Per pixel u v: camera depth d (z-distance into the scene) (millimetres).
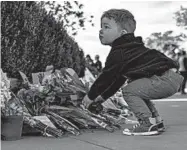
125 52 2127
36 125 2162
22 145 1917
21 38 3000
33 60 3086
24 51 2984
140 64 2123
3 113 2111
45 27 3346
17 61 2910
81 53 4418
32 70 3057
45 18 3502
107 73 2117
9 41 2918
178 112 3541
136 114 2193
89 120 2426
